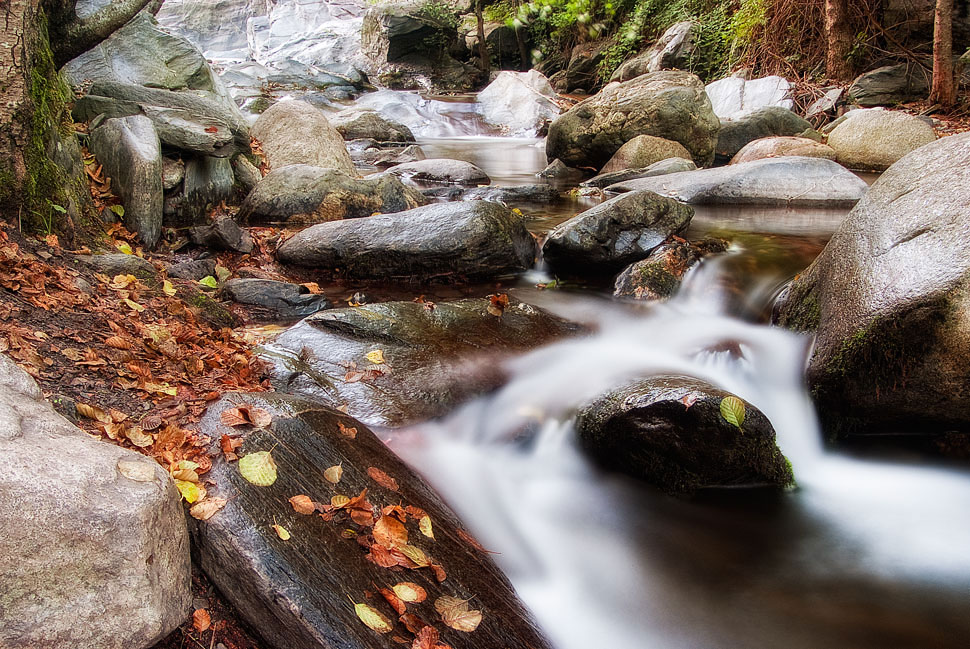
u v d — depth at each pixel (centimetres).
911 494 388
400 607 240
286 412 304
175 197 672
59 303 387
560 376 451
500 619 256
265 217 718
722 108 1530
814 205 922
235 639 228
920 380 395
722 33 1761
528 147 1517
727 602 312
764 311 548
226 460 271
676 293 596
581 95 2152
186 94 772
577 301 585
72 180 539
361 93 2086
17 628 178
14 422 211
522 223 661
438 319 485
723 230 769
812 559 340
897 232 428
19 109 453
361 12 3167
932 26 1451
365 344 445
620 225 648
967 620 303
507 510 354
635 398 385
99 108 673
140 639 196
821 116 1378
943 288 379
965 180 414
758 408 410
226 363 398
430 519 286
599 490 385
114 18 626
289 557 237
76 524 189
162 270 546
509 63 2617
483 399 421
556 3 2189
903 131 1120
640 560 336
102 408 305
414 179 1077
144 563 198
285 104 935
